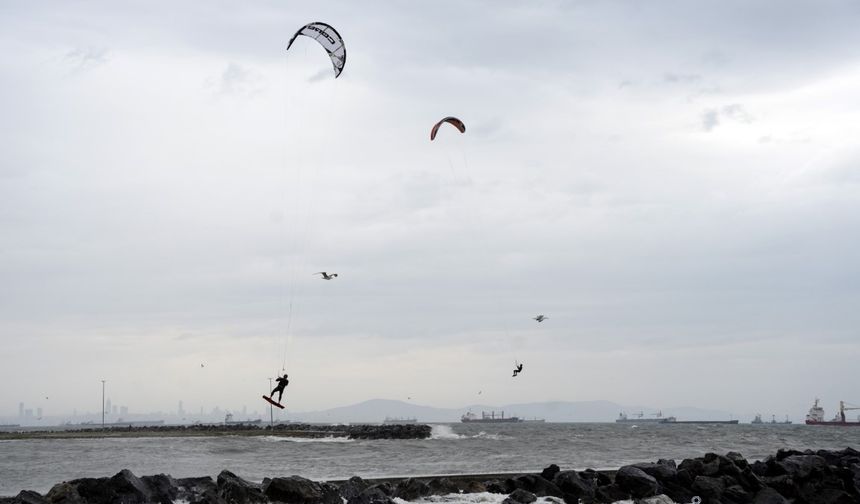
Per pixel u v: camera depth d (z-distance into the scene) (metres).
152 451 74.06
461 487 34.09
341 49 40.03
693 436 118.62
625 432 150.88
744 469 35.38
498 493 33.50
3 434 132.75
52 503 27.81
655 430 173.00
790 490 34.44
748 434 134.00
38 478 44.84
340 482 34.41
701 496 33.09
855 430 178.62
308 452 72.12
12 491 38.28
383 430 122.81
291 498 29.73
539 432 151.25
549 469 36.28
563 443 91.69
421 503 31.58
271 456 65.19
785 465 36.38
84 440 105.75
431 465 53.19
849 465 38.12
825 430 178.25
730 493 33.28
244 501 29.31
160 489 30.42
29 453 70.00
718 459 36.03
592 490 32.91
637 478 32.69
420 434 120.00
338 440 110.06
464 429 178.25
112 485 29.09
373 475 44.59
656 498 32.06
